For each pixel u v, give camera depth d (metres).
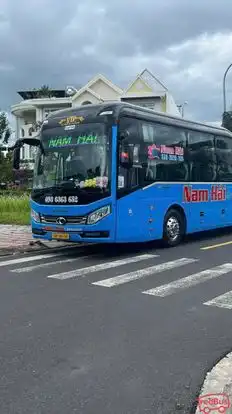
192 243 14.34
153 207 12.51
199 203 14.64
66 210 11.42
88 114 11.62
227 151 16.44
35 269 10.20
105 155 11.22
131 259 11.34
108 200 11.12
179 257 11.58
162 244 13.23
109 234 11.18
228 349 5.42
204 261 10.99
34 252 12.73
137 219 11.91
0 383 4.50
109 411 3.98
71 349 5.38
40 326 6.20
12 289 8.31
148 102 46.81
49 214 11.73
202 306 7.17
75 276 9.40
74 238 11.40
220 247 13.40
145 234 12.22
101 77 47.09
